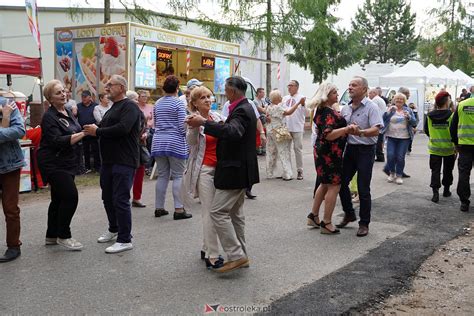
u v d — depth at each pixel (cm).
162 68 1241
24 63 970
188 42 1266
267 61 1561
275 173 1116
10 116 491
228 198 462
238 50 1461
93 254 538
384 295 436
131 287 445
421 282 473
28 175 877
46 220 685
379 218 707
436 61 3272
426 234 627
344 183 638
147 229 639
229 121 458
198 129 488
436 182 824
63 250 551
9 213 517
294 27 1816
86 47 1157
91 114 1059
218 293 431
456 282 475
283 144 1021
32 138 882
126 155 537
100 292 433
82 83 1171
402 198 847
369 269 495
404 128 984
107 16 1345
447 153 820
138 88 1130
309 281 460
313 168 1203
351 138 613
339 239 600
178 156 677
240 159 459
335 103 604
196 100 493
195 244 576
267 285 450
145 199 833
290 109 988
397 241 594
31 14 987
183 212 693
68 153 543
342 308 402
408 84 2203
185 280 462
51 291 435
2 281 458
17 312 392
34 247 562
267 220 691
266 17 1772
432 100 2345
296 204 796
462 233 639
